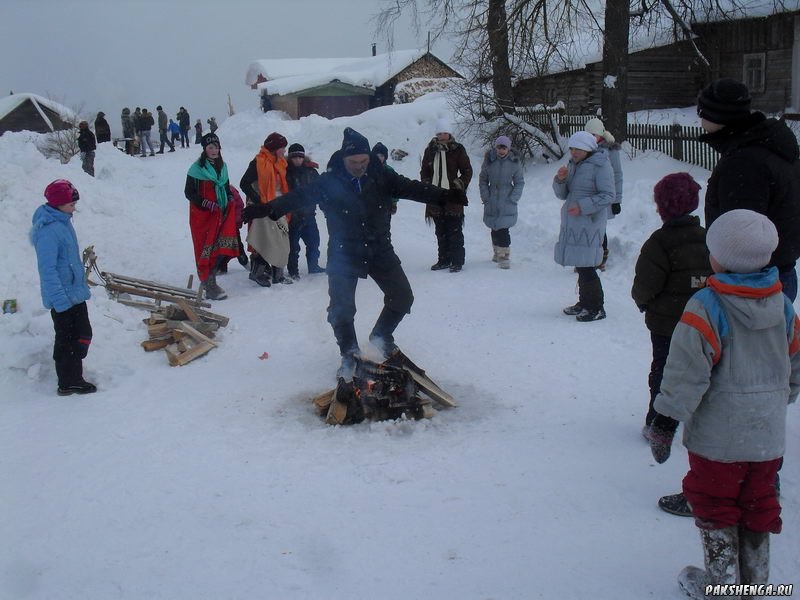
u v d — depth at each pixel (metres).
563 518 4.29
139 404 6.21
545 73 20.16
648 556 3.89
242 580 3.79
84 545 4.16
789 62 21.42
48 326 7.09
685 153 16.17
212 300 9.36
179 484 4.81
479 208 15.34
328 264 6.40
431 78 40.25
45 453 5.31
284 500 4.58
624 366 6.72
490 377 6.58
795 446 5.00
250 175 9.48
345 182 6.14
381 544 4.07
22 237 9.45
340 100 41.88
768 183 4.22
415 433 5.48
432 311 8.62
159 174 23.56
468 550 4.00
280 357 7.27
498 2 18.53
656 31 20.89
